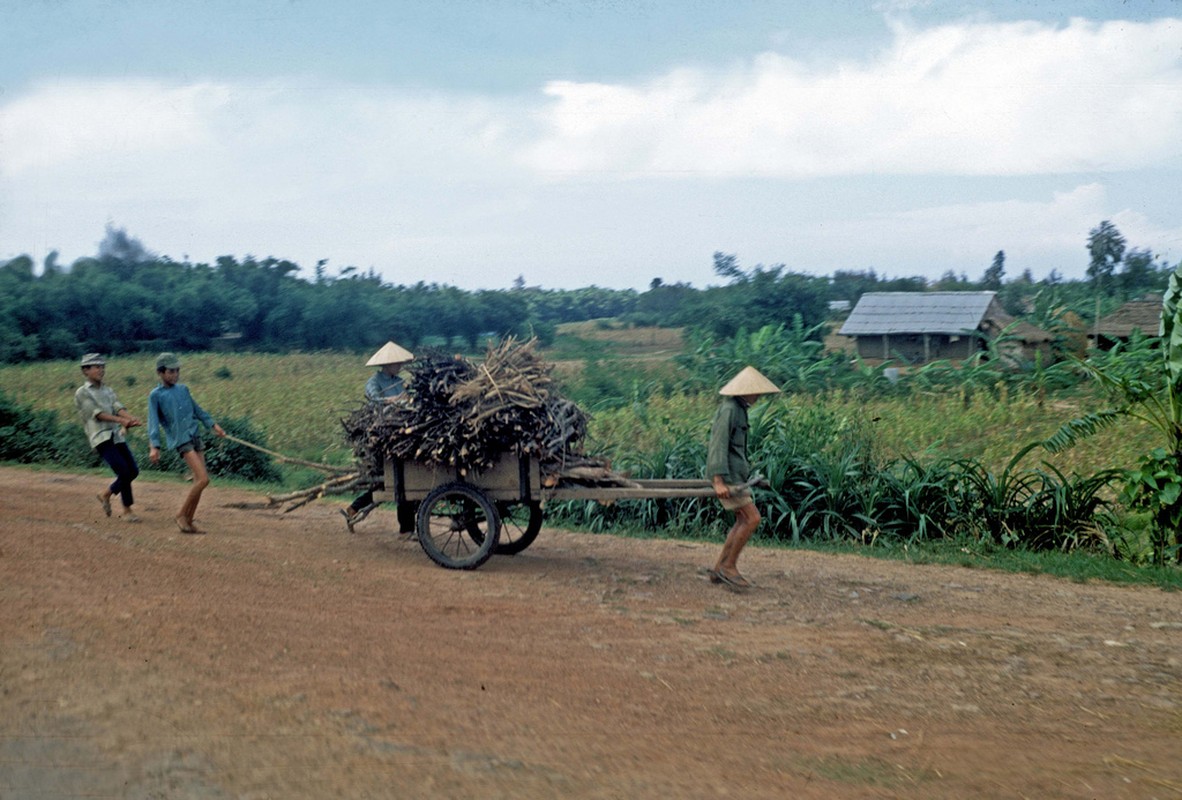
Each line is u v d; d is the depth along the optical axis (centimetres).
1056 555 1120
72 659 510
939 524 1215
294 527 1110
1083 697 625
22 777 382
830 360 3462
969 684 645
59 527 897
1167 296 1144
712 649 696
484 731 493
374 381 1025
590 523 1268
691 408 2488
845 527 1223
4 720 430
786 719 564
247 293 6322
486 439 883
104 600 633
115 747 414
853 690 623
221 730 445
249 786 392
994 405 2534
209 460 1778
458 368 923
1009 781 484
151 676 502
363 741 452
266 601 706
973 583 971
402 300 6731
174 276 6481
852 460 1267
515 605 784
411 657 614
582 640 700
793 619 795
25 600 602
